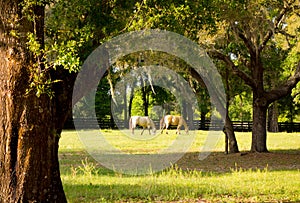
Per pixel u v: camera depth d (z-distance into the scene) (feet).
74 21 26.86
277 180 40.50
